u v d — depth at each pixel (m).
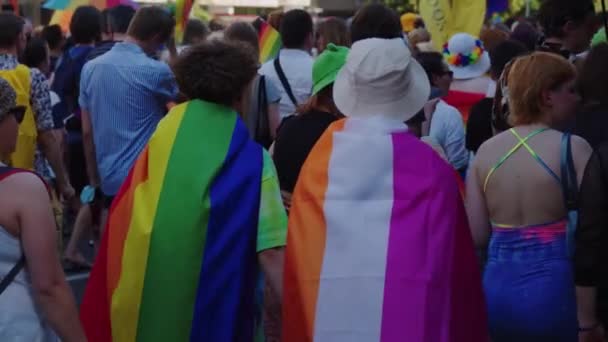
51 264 3.29
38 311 3.34
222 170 3.72
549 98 4.08
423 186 3.52
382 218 3.49
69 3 13.02
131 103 6.33
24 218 3.26
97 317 3.85
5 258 3.28
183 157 3.73
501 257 4.08
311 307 3.47
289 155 4.82
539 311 3.98
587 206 3.86
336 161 3.60
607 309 3.97
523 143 4.05
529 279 4.00
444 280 3.42
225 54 3.86
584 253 3.86
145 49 6.48
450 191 3.54
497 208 4.10
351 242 3.48
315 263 3.50
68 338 3.34
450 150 6.39
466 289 3.50
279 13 8.88
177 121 3.82
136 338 3.69
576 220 3.95
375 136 3.61
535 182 4.00
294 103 6.86
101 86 6.35
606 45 4.38
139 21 6.43
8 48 6.43
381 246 3.46
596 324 3.98
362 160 3.58
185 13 9.32
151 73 6.33
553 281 3.98
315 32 8.80
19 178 3.29
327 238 3.51
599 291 3.97
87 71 6.43
